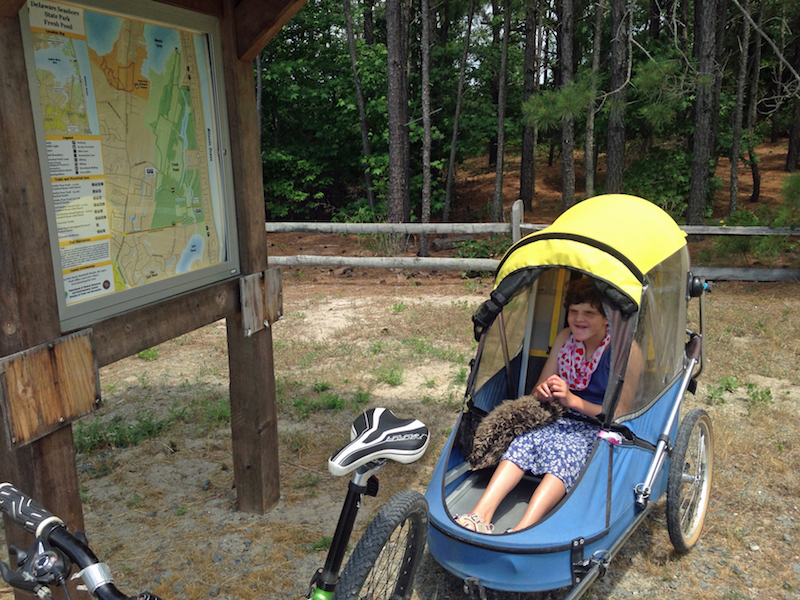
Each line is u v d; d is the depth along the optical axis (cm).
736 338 793
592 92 1232
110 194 301
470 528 307
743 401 611
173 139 341
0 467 277
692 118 1942
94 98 288
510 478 339
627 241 365
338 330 879
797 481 467
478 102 2284
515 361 424
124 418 616
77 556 137
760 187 2348
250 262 407
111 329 305
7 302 253
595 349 386
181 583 369
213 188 376
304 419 602
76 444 555
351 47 1891
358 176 2278
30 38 252
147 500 468
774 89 2688
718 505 440
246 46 377
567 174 1731
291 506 454
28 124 252
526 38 2033
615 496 323
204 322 372
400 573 255
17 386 253
